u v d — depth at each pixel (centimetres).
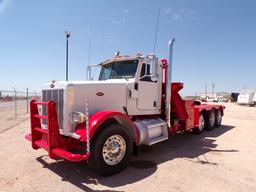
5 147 730
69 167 551
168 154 673
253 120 1578
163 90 728
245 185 454
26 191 425
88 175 504
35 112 566
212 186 448
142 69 648
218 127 1205
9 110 2244
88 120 464
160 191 427
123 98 606
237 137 938
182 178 488
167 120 718
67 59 1150
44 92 586
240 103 4519
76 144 524
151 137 646
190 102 872
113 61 694
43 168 544
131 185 454
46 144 528
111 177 494
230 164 581
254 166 566
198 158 633
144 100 661
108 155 499
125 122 555
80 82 539
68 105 508
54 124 495
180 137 933
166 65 719
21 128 1105
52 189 434
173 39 715
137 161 604
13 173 512
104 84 570
